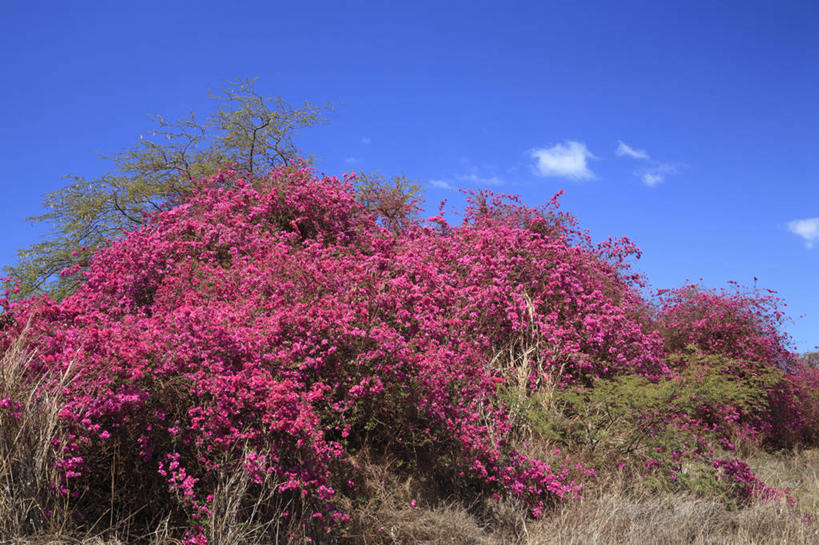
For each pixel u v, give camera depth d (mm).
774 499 7098
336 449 5102
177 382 4652
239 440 4598
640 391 7445
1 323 5758
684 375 11281
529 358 8445
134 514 4297
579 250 10258
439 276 8406
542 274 9266
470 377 6461
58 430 4195
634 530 5680
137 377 4410
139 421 4535
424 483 5938
